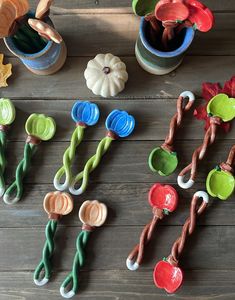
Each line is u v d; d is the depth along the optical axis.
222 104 0.42
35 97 0.43
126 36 0.44
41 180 0.43
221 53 0.44
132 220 0.42
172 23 0.36
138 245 0.41
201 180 0.43
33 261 0.42
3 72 0.43
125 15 0.44
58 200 0.41
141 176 0.43
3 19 0.36
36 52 0.42
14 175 0.43
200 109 0.43
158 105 0.43
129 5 0.44
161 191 0.41
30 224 0.42
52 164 0.43
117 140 0.43
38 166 0.43
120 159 0.43
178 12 0.35
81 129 0.42
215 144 0.43
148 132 0.43
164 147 0.41
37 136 0.42
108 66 0.41
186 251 0.42
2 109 0.42
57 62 0.42
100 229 0.42
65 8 0.44
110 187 0.43
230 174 0.41
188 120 0.43
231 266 0.42
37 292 0.42
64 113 0.43
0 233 0.42
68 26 0.44
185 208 0.42
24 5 0.37
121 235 0.42
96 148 0.43
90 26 0.44
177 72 0.43
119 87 0.42
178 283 0.40
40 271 0.42
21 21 0.38
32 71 0.43
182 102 0.42
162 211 0.41
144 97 0.43
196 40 0.44
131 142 0.43
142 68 0.43
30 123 0.42
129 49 0.44
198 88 0.43
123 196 0.43
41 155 0.43
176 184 0.43
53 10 0.44
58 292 0.42
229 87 0.43
